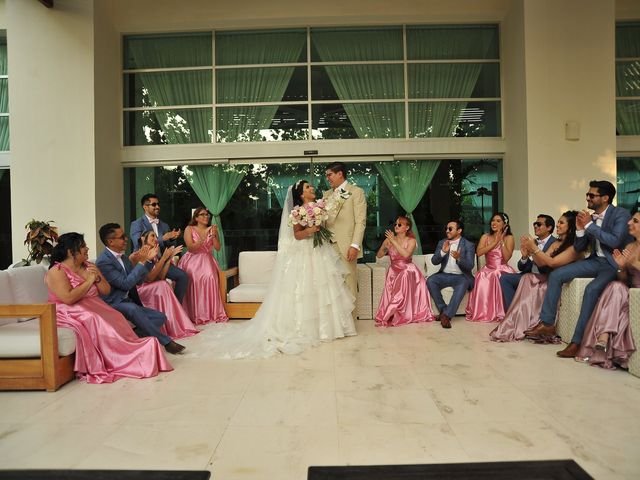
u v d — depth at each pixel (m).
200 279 5.50
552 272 4.29
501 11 7.02
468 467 2.06
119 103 7.25
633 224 3.43
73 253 3.57
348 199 4.96
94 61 6.63
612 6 6.53
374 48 7.24
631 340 3.38
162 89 7.34
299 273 4.54
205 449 2.31
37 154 6.66
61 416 2.75
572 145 6.55
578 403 2.85
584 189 6.55
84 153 6.63
